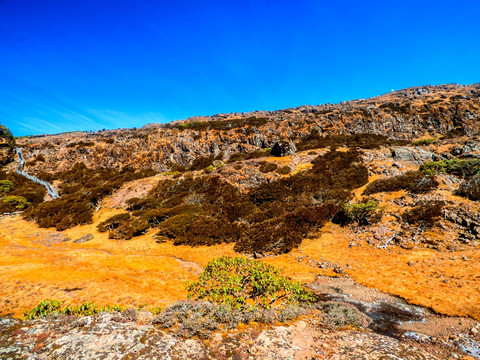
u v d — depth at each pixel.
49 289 14.07
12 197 42.44
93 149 63.94
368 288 14.70
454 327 9.66
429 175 27.09
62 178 55.16
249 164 42.09
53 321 6.84
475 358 7.29
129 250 25.09
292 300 10.02
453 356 7.44
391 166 34.69
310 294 11.55
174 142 64.56
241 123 70.75
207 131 68.00
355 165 36.16
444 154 35.62
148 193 41.44
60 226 32.91
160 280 16.81
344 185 31.44
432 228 19.88
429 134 59.94
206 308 8.41
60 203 38.34
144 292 14.52
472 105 64.81
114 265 19.52
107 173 56.31
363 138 53.19
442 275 14.56
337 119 64.12
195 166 56.00
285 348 6.61
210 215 30.89
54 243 28.34
